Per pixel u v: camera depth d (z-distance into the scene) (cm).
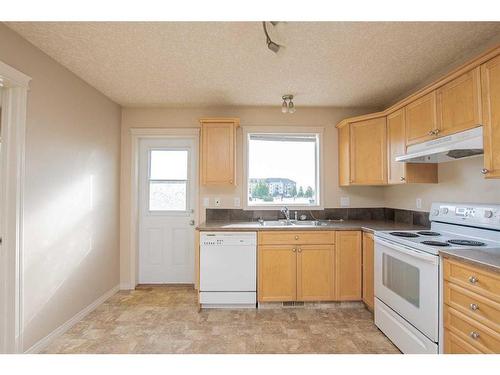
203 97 313
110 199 319
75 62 229
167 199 359
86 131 271
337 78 263
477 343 139
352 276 285
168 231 358
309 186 362
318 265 284
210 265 281
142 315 266
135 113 350
